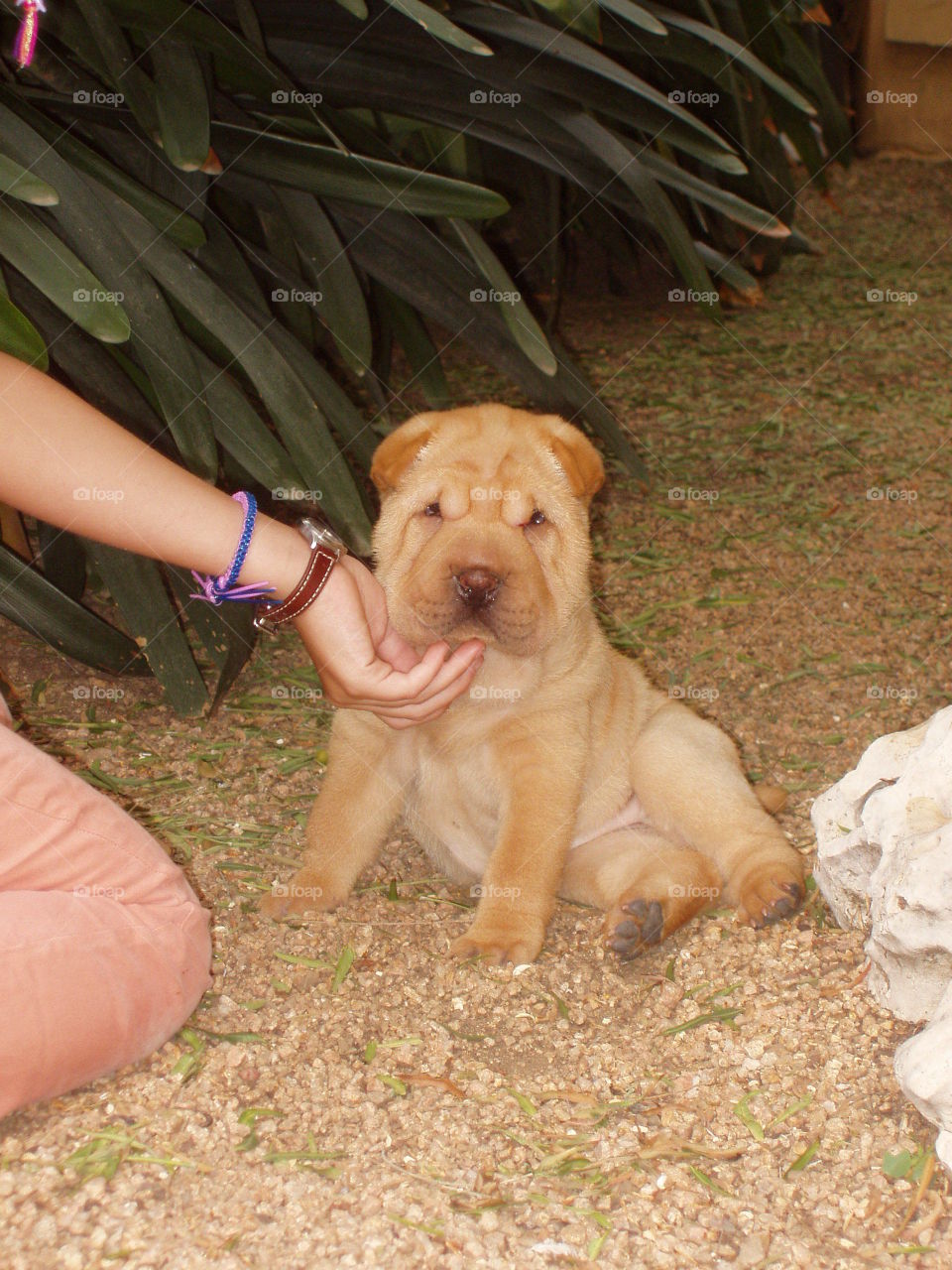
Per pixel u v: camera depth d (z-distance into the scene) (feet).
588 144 5.49
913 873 4.12
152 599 5.20
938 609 5.96
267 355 5.05
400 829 5.03
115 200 4.98
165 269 4.98
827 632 5.83
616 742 4.89
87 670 5.41
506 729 4.64
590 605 4.93
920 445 7.32
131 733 5.16
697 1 5.97
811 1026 4.21
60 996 3.81
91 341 5.28
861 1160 3.92
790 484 6.81
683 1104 4.05
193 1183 3.81
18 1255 3.67
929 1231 3.79
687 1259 3.74
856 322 9.27
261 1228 3.74
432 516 4.58
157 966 3.94
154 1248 3.69
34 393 3.86
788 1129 3.98
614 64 5.26
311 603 3.99
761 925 4.55
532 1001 4.33
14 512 5.54
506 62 5.51
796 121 7.18
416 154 6.38
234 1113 3.96
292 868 4.70
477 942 4.45
